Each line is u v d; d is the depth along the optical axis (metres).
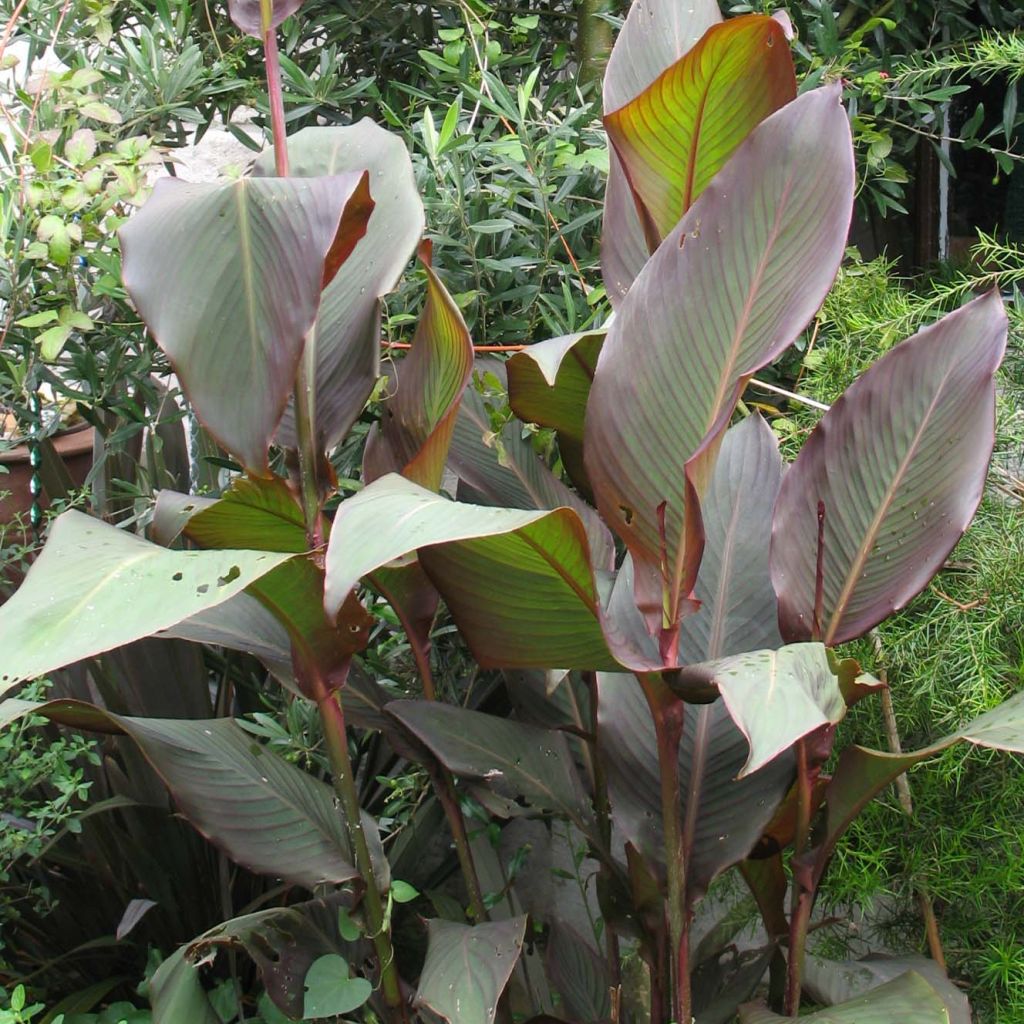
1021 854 1.44
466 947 1.38
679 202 1.38
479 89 2.12
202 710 2.00
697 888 1.39
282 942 1.50
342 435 1.37
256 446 1.14
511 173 2.00
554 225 1.90
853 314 1.79
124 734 1.45
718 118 1.28
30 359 1.86
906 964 1.46
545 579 1.13
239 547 1.45
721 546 1.58
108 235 1.76
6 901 1.82
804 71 2.28
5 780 1.62
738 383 1.10
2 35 2.05
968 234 2.87
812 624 1.37
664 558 1.23
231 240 1.13
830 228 1.13
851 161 1.13
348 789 1.41
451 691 2.02
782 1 2.25
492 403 1.73
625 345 1.20
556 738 1.61
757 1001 1.38
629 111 1.27
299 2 1.30
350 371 1.38
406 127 2.03
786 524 1.41
